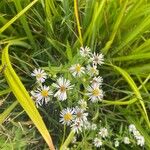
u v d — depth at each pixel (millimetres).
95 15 140
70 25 147
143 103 139
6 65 129
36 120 121
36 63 143
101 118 147
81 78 135
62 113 132
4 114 134
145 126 148
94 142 138
